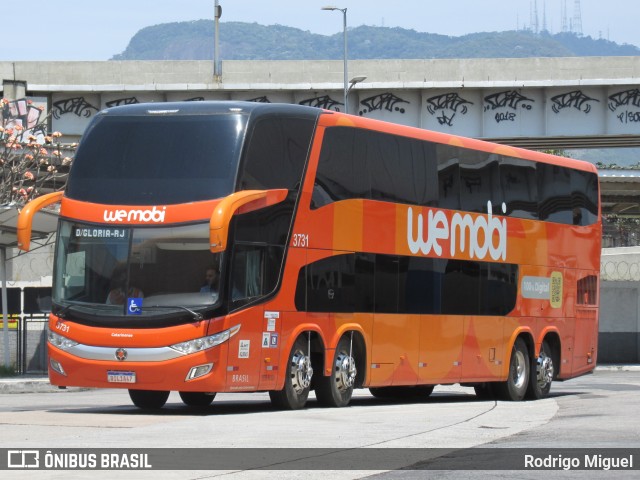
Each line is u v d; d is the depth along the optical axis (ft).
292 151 70.28
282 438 51.98
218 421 60.80
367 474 41.06
